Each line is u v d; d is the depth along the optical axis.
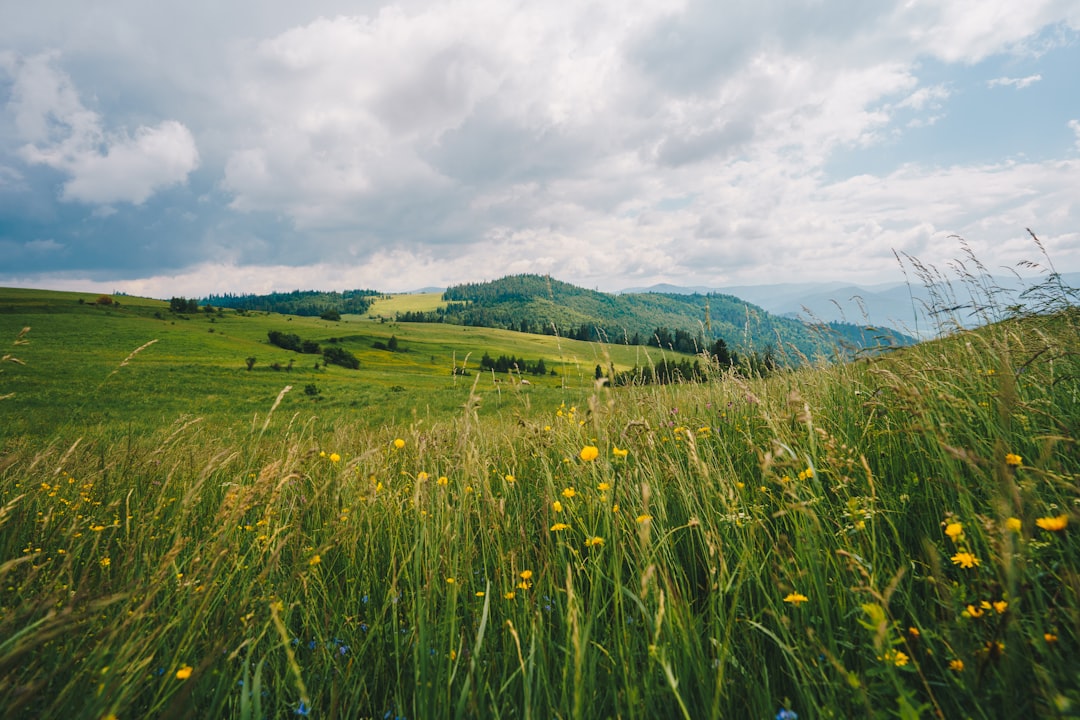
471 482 2.83
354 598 2.26
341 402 42.66
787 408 2.93
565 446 3.35
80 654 1.45
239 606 1.87
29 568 2.14
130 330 89.56
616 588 1.71
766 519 2.23
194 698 1.52
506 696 1.57
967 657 1.31
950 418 2.57
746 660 1.65
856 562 1.52
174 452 3.74
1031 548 1.44
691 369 4.94
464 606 2.07
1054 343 2.71
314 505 2.91
